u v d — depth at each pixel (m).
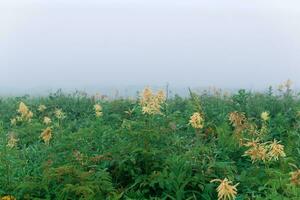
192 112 4.83
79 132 4.00
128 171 3.44
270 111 5.21
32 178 3.29
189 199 3.14
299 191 2.89
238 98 5.34
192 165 3.41
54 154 3.68
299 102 5.47
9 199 3.07
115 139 3.93
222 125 4.31
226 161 3.71
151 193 3.34
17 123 5.36
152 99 4.27
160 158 3.49
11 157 3.47
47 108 6.06
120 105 5.56
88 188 3.01
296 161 3.70
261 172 3.47
